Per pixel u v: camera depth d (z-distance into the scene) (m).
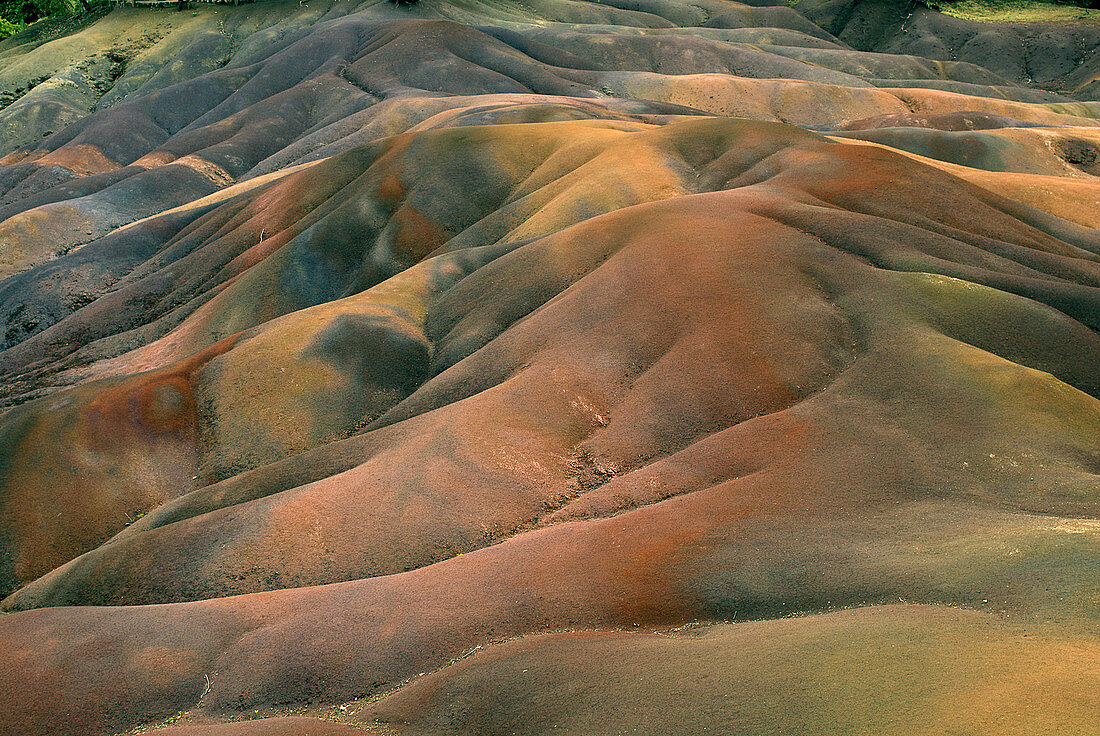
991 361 36.62
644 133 83.75
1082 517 25.58
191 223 109.38
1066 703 15.26
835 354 40.88
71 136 179.75
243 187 124.31
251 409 52.72
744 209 55.22
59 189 140.62
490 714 21.33
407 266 77.00
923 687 17.30
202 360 59.25
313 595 30.23
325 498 37.41
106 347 80.00
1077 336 41.16
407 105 151.88
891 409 35.09
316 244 79.00
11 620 31.09
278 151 161.25
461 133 91.06
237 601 30.77
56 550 46.72
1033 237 59.00
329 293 76.31
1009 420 32.53
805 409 36.44
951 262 48.16
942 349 38.06
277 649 27.12
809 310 43.25
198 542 36.94
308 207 90.56
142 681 26.75
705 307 44.72
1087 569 20.86
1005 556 22.91
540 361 44.91
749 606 24.91
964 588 22.05
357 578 33.56
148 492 50.00
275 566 34.72
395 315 60.12
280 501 37.84
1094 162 114.00
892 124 141.00
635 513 31.53
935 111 170.75
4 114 196.38
